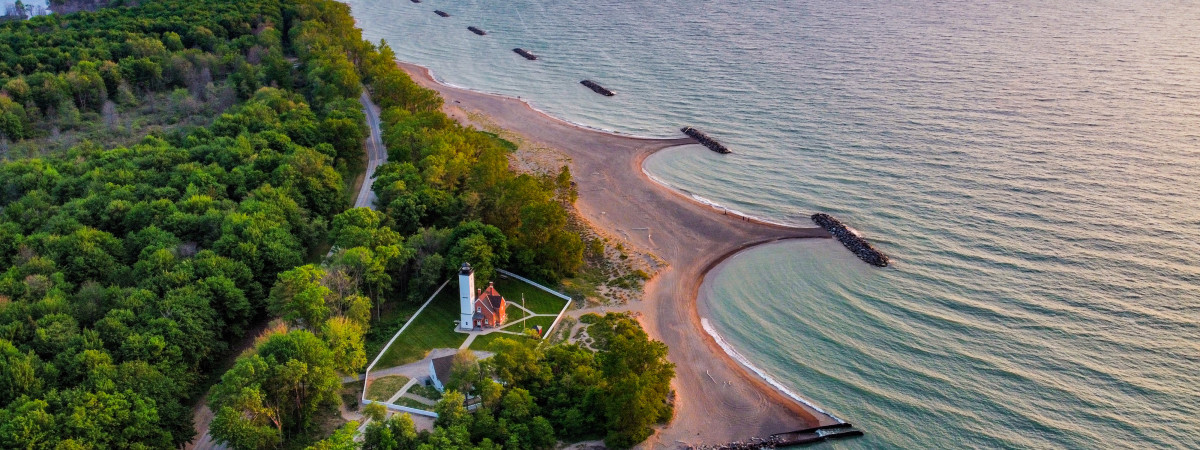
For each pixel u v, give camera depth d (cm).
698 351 18112
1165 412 15338
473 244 19750
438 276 19638
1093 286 18912
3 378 14675
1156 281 18850
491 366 15950
